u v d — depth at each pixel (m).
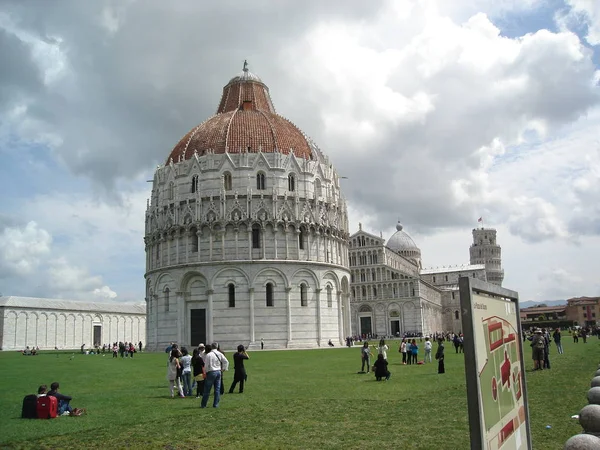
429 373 43.28
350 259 176.62
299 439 20.02
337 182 110.25
